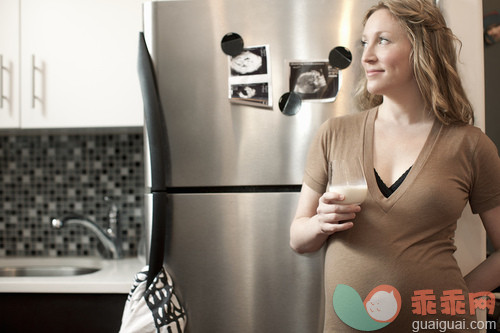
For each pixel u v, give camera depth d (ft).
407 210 3.03
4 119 5.22
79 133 6.28
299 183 3.89
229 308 3.89
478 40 3.96
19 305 4.63
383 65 3.14
